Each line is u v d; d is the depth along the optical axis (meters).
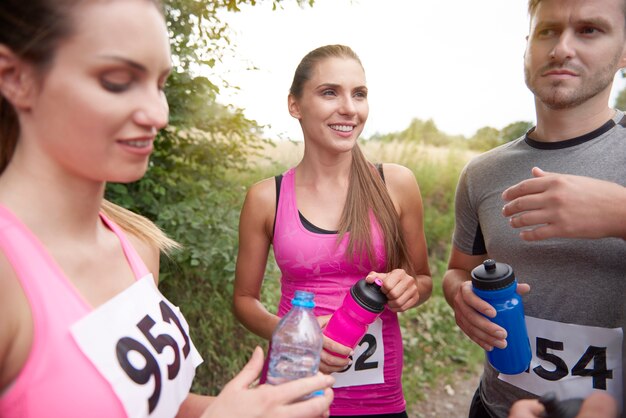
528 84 1.58
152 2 0.87
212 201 3.22
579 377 1.46
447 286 1.91
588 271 1.46
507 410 1.65
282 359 1.13
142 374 0.94
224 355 3.51
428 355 4.72
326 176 1.97
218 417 0.88
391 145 8.21
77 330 0.85
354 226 1.85
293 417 0.90
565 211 1.10
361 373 1.86
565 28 1.44
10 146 0.90
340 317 1.45
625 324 1.32
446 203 7.44
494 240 1.68
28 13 0.78
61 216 0.92
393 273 1.55
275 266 3.53
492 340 1.42
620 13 1.40
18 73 0.82
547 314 1.53
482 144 9.27
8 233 0.84
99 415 0.84
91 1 0.79
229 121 3.35
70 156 0.86
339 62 1.87
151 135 0.89
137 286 1.08
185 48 3.04
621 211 1.07
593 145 1.51
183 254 2.99
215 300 3.43
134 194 2.99
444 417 3.86
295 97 1.99
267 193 2.00
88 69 0.80
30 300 0.82
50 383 0.82
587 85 1.45
